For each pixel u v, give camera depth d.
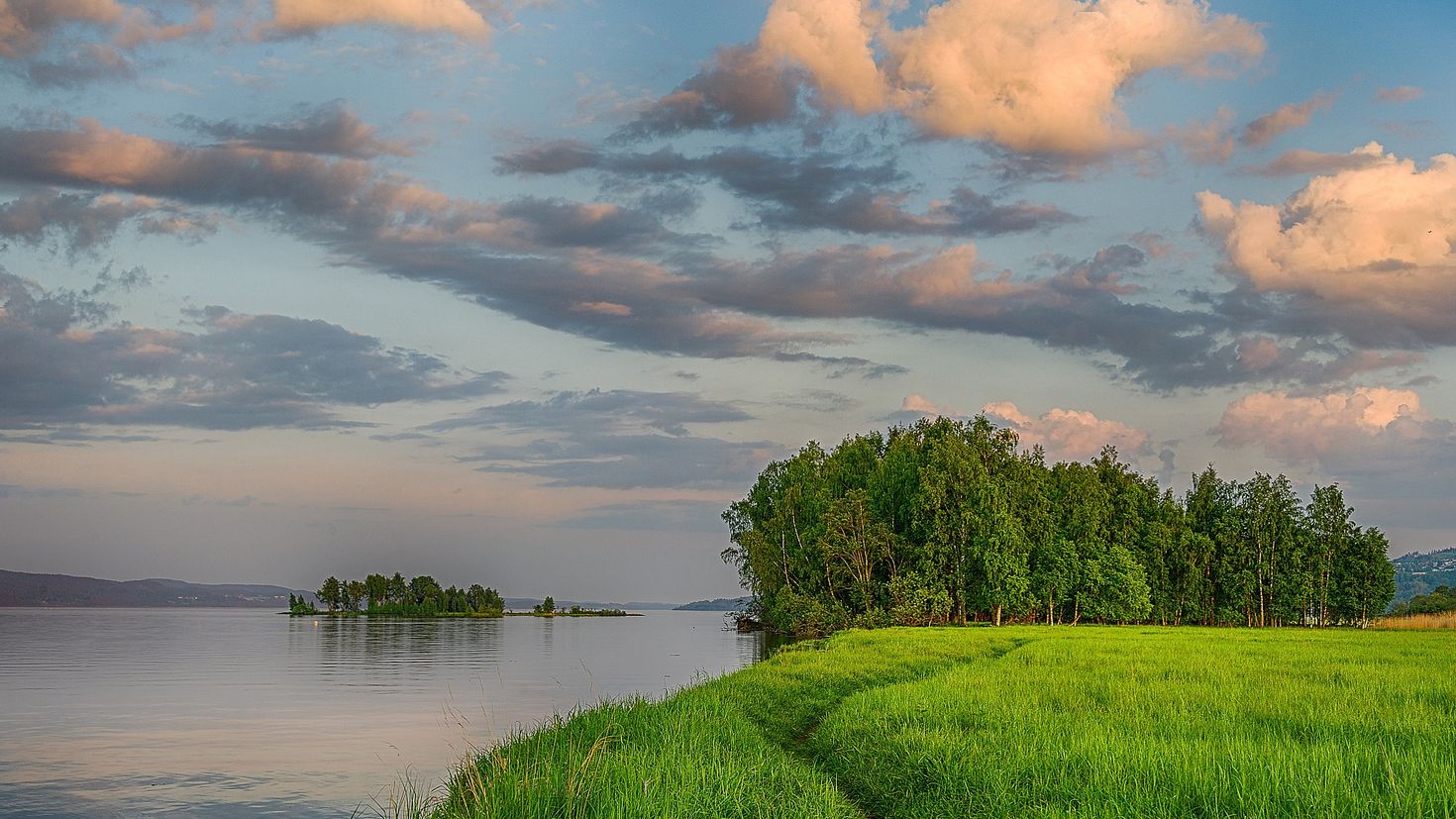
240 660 74.75
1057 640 60.97
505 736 32.88
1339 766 16.84
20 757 30.42
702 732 22.39
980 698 27.47
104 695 48.41
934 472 109.38
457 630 147.62
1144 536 126.12
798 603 103.81
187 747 32.03
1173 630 86.38
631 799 15.30
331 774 27.09
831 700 31.95
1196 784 16.09
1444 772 16.09
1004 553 104.69
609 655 79.44
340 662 72.00
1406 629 94.50
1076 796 16.23
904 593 103.06
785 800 16.56
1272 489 127.50
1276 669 37.41
